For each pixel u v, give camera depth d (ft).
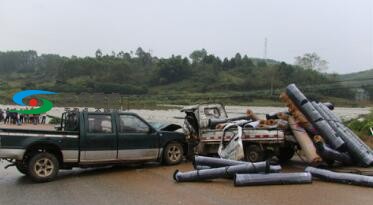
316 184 30.94
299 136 39.24
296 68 309.83
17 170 40.09
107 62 383.04
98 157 35.96
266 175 30.63
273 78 281.74
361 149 38.14
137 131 38.55
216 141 41.91
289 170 38.04
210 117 45.68
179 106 224.12
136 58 417.49
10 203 26.32
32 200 27.07
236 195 27.58
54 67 452.35
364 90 218.59
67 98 256.32
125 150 37.35
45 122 135.33
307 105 40.86
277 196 27.17
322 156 37.40
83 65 386.52
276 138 38.88
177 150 41.39
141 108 213.87
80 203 26.08
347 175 30.83
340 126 40.70
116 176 35.65
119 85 330.95
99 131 36.22
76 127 35.76
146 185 31.40
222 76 330.75
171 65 347.36
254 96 241.55
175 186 30.83
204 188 29.94
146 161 39.17
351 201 25.88
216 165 33.88
